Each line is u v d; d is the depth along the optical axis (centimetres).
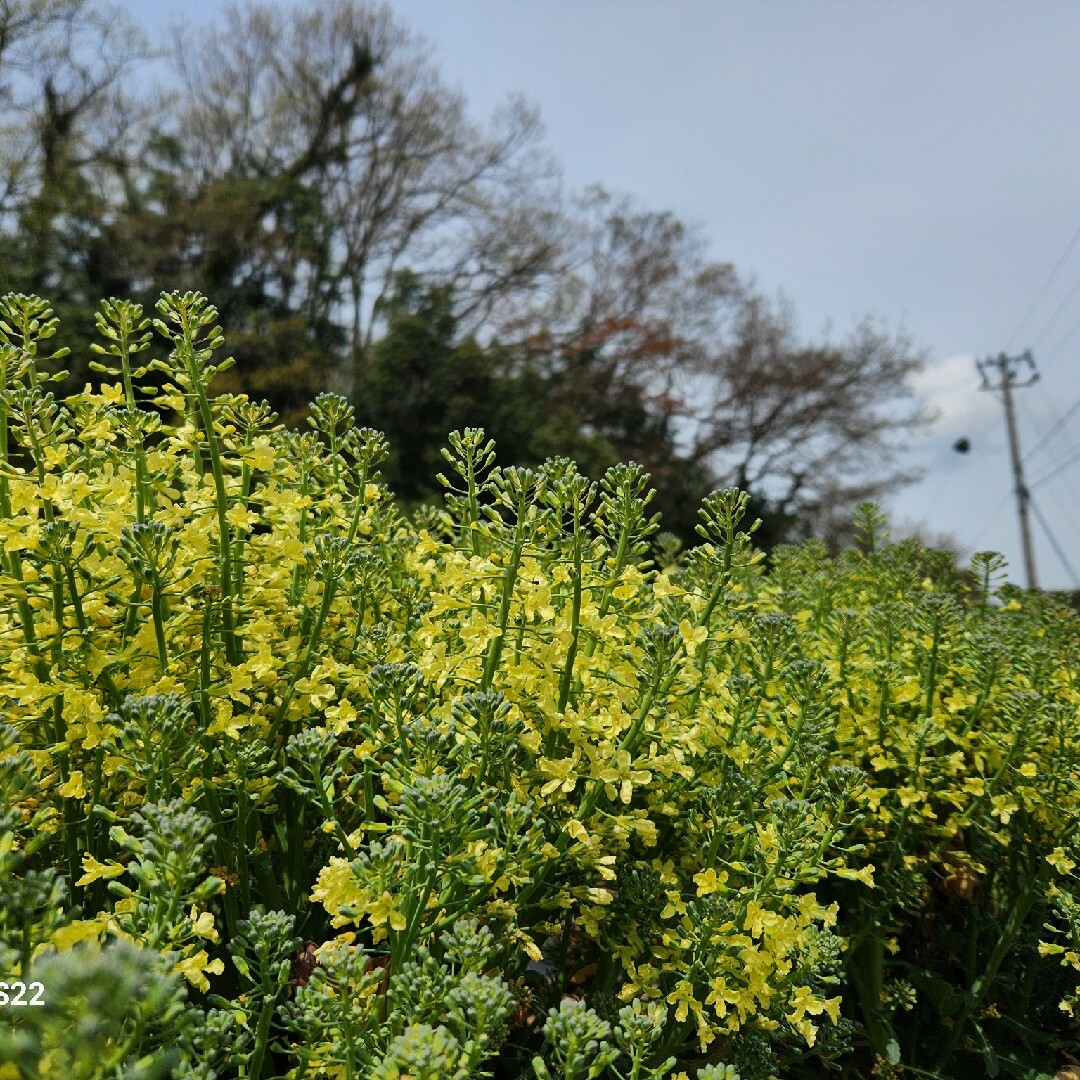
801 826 180
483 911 169
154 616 178
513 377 2047
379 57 2081
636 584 192
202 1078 127
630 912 194
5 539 167
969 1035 272
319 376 1822
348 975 134
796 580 396
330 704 217
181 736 169
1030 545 2375
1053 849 254
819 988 205
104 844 183
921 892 247
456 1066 130
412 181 2136
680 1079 145
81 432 206
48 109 1759
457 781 160
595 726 176
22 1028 100
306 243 2003
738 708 214
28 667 177
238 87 2114
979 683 272
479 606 185
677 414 2466
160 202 2016
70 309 1554
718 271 2512
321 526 231
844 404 2420
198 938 140
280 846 216
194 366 195
